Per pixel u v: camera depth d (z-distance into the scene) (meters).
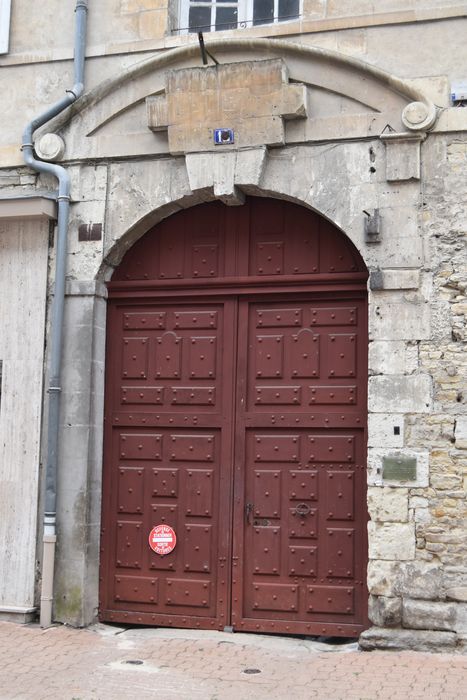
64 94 7.52
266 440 6.98
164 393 7.22
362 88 6.76
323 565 6.75
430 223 6.54
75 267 7.23
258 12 7.48
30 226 7.39
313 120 6.83
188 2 7.61
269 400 6.99
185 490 7.10
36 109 7.57
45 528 6.93
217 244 7.23
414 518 6.33
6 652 6.23
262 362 7.05
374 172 6.68
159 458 7.18
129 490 7.20
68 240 7.28
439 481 6.32
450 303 6.45
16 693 5.41
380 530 6.38
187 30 7.57
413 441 6.39
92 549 7.05
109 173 7.27
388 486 6.39
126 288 7.34
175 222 7.34
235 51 7.08
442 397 6.38
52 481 6.97
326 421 6.84
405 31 6.77
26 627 6.87
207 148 6.96
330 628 6.66
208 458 7.08
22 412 7.23
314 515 6.81
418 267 6.51
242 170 6.87
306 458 6.88
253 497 6.94
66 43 7.56
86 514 6.99
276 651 6.34
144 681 5.66
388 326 6.52
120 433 7.28
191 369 7.19
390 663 5.95
